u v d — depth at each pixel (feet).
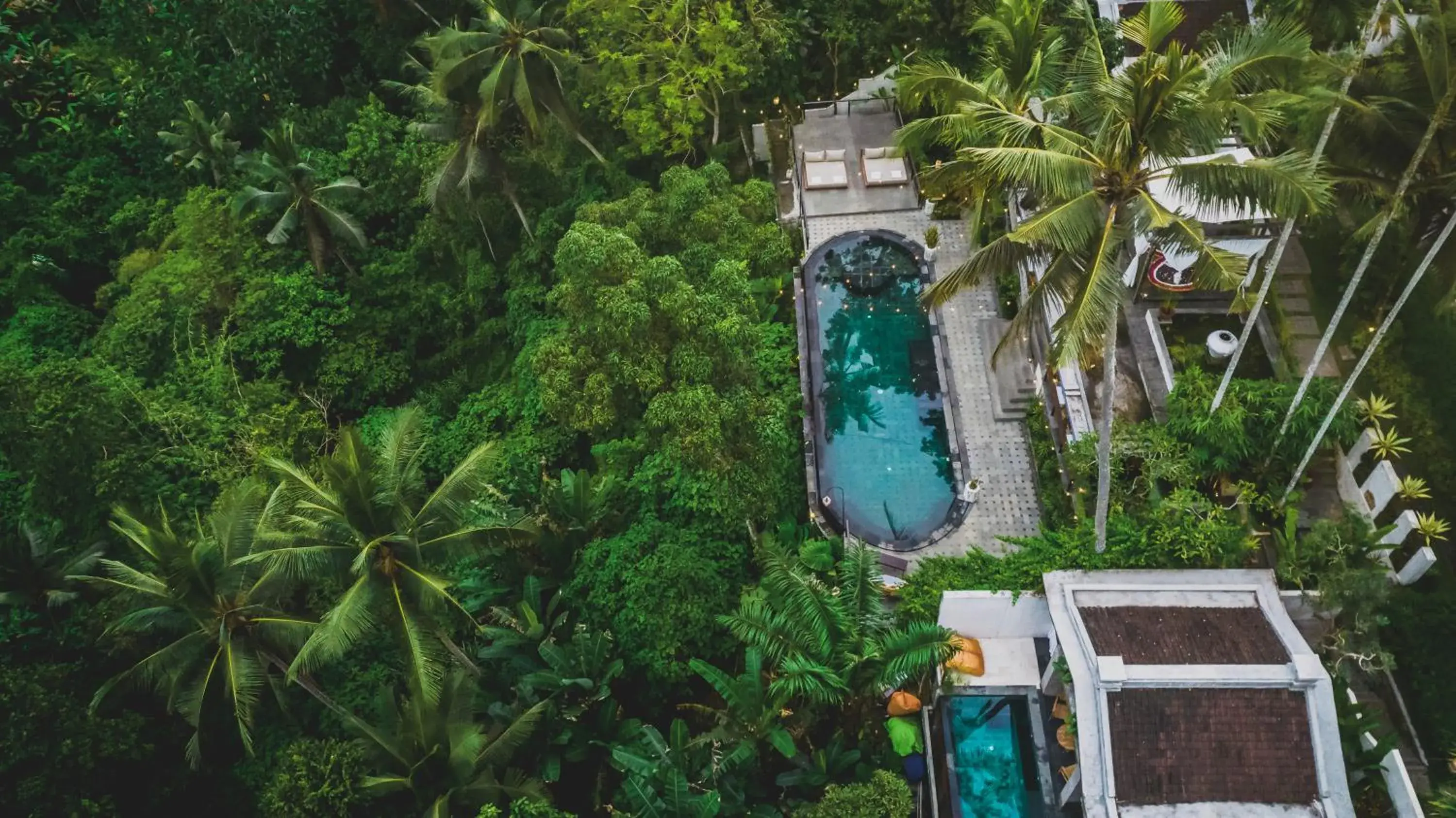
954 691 82.99
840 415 106.11
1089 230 62.85
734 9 122.62
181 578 75.87
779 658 77.15
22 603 93.61
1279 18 102.42
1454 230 82.84
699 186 98.73
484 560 97.45
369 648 97.35
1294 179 59.77
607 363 84.58
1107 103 65.67
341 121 144.66
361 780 77.77
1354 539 78.33
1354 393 94.48
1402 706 76.95
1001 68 98.63
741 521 89.20
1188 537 77.71
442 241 133.80
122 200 144.25
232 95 142.41
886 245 121.60
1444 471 87.04
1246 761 66.28
